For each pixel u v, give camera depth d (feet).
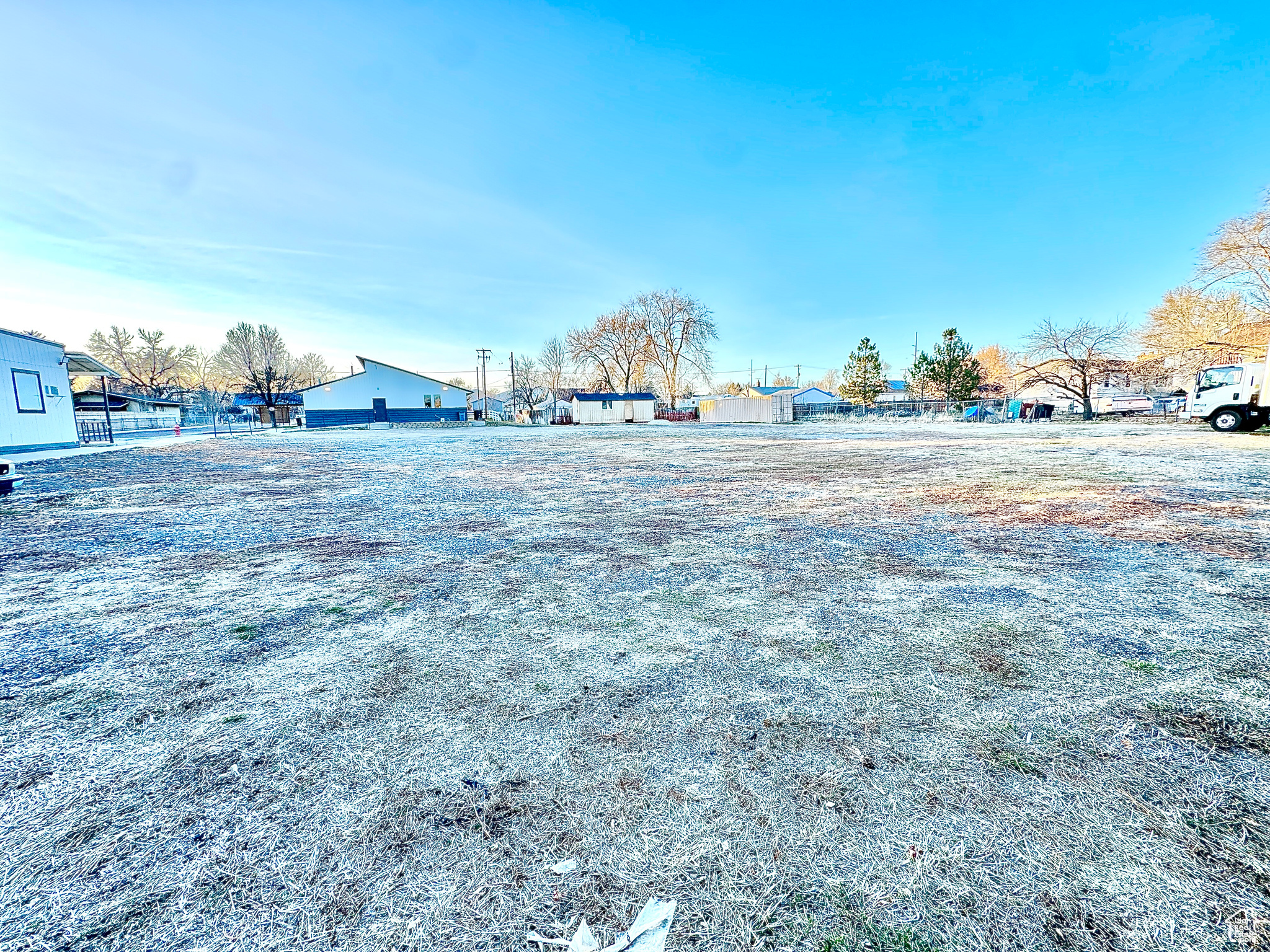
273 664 6.99
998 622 8.03
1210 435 46.11
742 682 6.36
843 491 20.63
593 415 134.51
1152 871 3.67
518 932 3.37
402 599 9.41
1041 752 4.94
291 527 15.38
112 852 3.96
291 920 3.45
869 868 3.76
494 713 5.78
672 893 3.63
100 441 56.75
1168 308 74.95
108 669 6.89
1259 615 8.17
